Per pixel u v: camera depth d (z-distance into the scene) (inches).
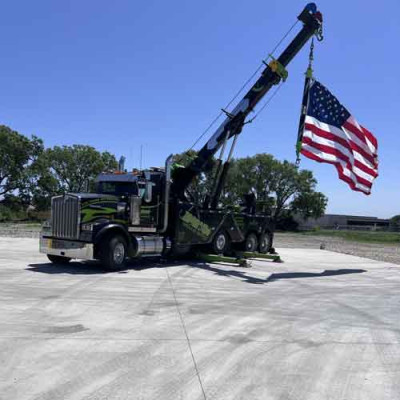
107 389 162.4
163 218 524.1
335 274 539.8
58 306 290.0
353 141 576.7
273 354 212.5
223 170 590.6
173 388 166.6
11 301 299.9
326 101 551.8
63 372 176.6
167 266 533.6
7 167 2561.5
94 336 226.5
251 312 300.8
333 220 4138.8
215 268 535.8
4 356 191.8
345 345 233.8
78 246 447.8
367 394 169.2
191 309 301.0
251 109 556.4
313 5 520.4
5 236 980.6
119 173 516.4
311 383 178.1
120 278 420.5
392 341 245.3
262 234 751.1
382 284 470.0
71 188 2851.9
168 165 522.9
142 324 254.8
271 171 2842.0
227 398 159.6
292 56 539.8
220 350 214.5
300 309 319.9
